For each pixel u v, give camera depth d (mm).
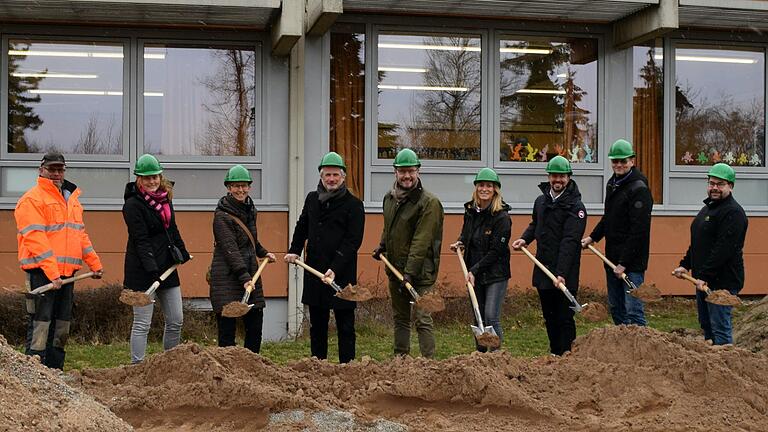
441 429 6242
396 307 8680
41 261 8188
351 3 12422
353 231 8406
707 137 14352
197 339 11422
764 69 14500
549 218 9039
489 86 13367
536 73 13586
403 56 13148
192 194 12523
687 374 6969
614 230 9234
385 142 13102
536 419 6480
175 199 12461
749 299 14188
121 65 12453
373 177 13047
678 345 7273
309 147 12750
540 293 9133
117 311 11305
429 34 13211
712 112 14344
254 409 6312
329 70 12852
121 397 6469
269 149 12648
